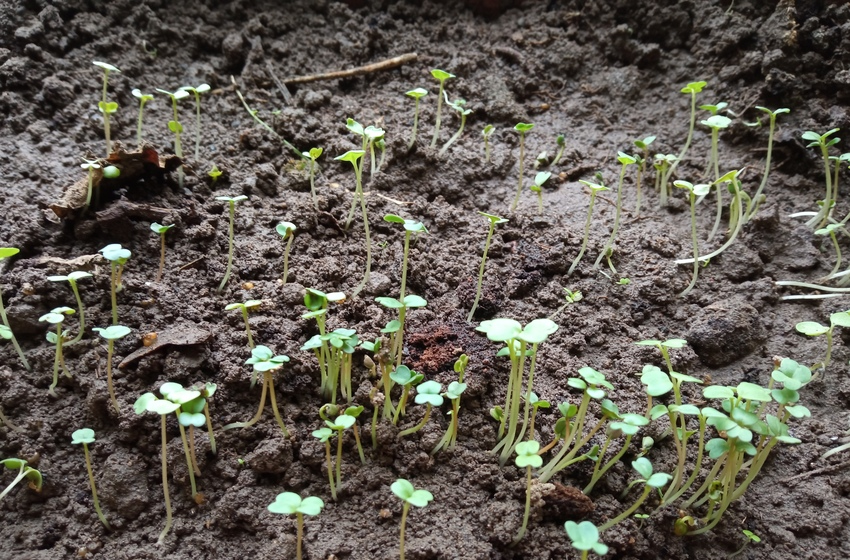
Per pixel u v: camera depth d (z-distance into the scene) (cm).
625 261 30
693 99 33
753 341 27
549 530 22
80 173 30
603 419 22
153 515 22
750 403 21
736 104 36
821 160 34
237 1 38
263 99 36
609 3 39
